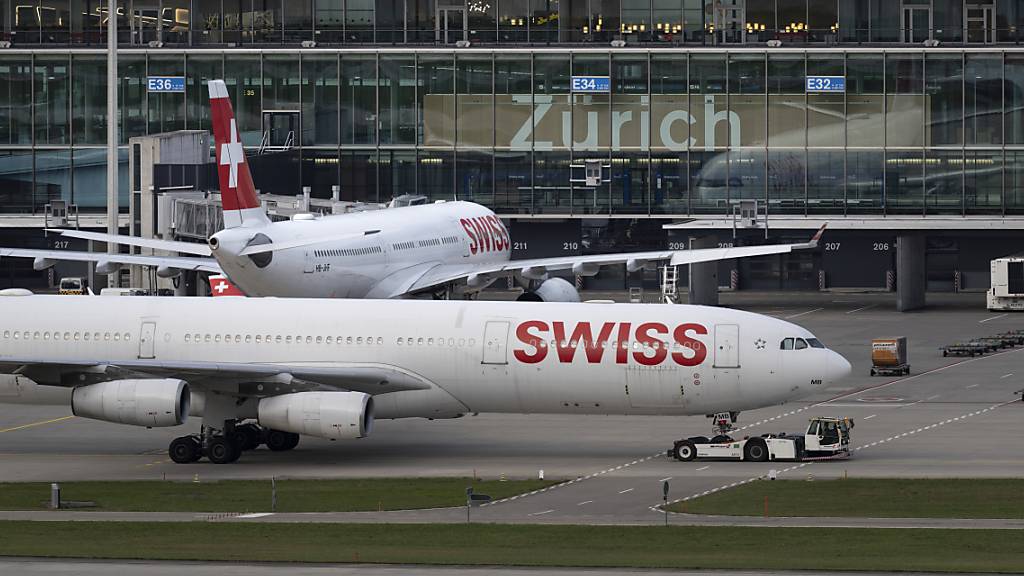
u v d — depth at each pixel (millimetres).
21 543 175125
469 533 181375
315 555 165875
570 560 162625
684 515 194125
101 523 189750
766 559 163250
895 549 169500
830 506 199125
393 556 165375
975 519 189375
